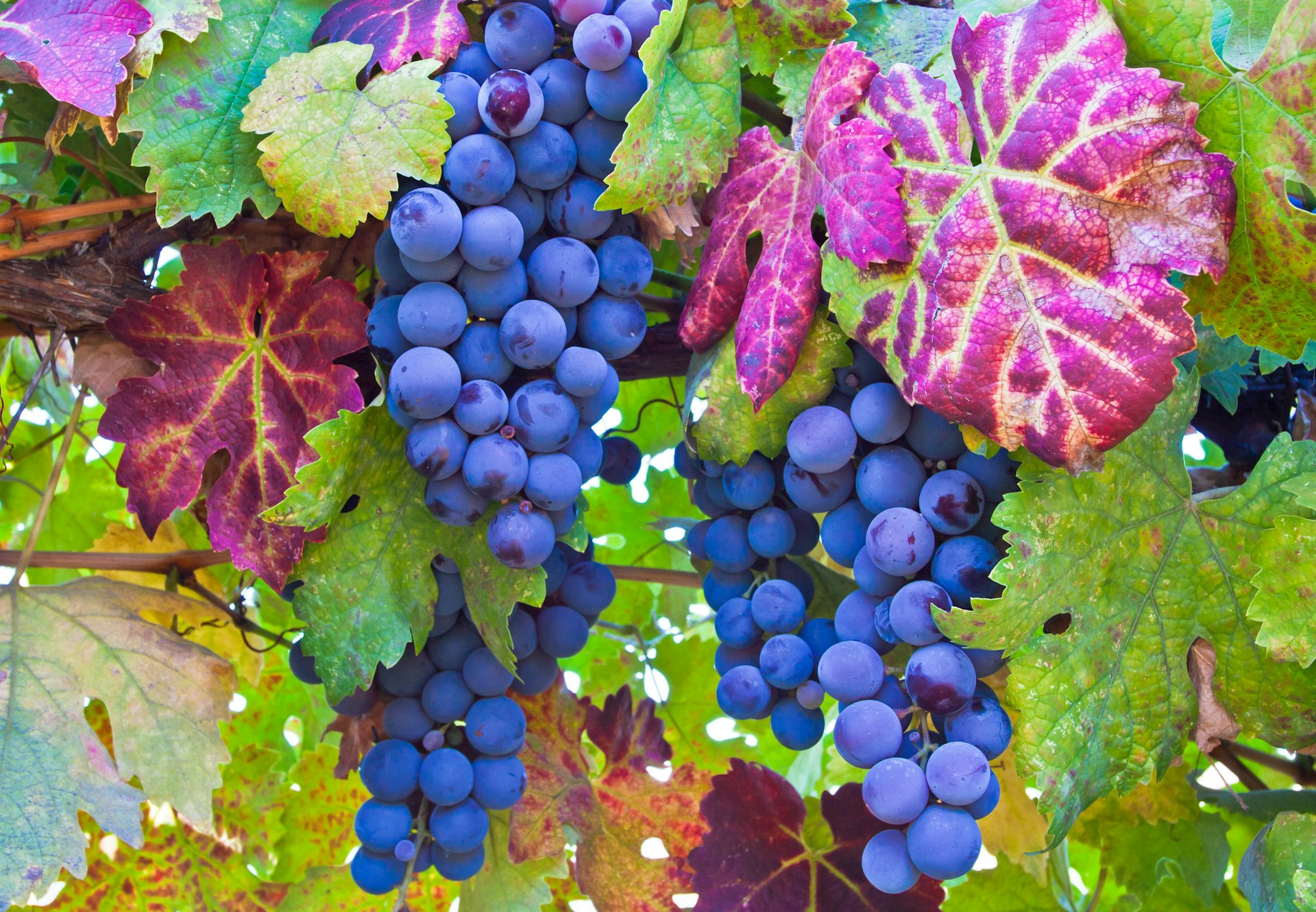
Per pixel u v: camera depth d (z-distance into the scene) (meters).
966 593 0.68
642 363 0.76
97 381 0.73
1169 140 0.66
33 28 0.69
